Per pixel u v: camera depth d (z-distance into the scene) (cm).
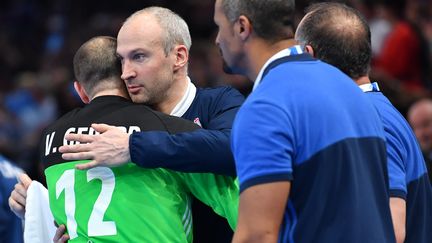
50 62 2464
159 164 772
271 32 712
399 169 798
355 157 698
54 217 823
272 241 665
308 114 688
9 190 1194
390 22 2069
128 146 773
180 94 855
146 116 808
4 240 1201
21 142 2083
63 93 1906
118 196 788
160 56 823
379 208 712
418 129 1298
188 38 849
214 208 810
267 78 700
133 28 821
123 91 846
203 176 801
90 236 789
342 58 816
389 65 1942
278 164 668
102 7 2712
